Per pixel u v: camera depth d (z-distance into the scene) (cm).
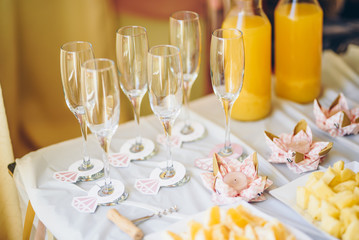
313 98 115
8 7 205
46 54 224
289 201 75
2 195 115
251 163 82
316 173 76
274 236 62
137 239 71
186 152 97
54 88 230
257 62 102
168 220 76
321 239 68
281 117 109
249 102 106
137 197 83
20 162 97
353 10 247
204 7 236
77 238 75
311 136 90
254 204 79
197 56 100
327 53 137
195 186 85
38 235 90
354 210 66
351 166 83
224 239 64
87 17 226
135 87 91
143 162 94
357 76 127
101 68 75
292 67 112
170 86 77
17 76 218
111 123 74
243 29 100
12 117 219
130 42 86
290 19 108
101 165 94
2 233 117
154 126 109
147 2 234
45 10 215
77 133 237
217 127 105
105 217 78
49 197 85
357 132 98
